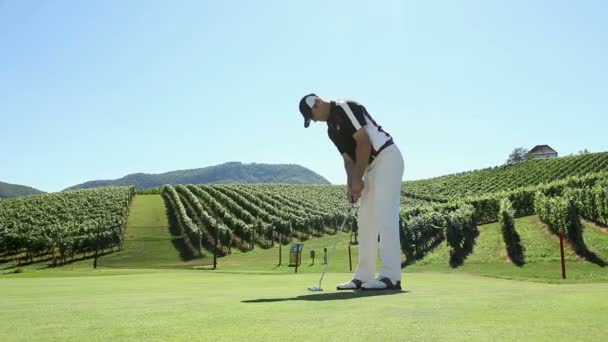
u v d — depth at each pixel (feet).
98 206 174.60
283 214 146.20
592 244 62.18
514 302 9.60
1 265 108.99
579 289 13.65
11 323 7.87
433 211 92.84
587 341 5.53
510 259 63.41
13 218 155.02
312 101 17.58
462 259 67.77
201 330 6.76
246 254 111.55
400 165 17.70
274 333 6.39
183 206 174.40
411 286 18.39
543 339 5.66
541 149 350.43
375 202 17.48
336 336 6.07
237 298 12.28
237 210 153.48
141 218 164.66
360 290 16.12
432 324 6.88
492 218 98.99
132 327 7.18
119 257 112.37
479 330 6.32
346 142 17.85
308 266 81.25
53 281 28.60
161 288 19.26
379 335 6.08
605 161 197.88
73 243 109.70
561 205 64.75
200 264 95.66
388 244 17.03
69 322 7.87
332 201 202.18
